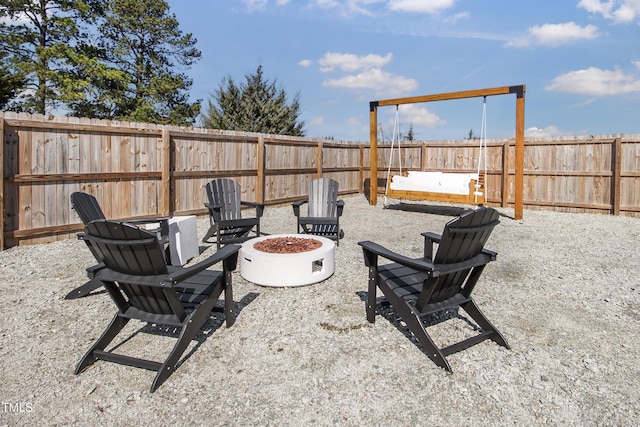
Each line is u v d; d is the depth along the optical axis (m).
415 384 2.06
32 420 1.77
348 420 1.79
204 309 2.36
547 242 5.39
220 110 17.05
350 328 2.70
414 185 7.77
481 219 2.21
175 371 2.17
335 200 5.77
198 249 4.63
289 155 8.76
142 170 6.01
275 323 2.77
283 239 4.16
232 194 5.42
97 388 2.02
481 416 1.83
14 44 12.28
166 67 16.67
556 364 2.28
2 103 12.16
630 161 7.47
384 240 5.49
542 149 8.32
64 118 5.05
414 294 2.44
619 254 4.77
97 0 14.41
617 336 2.64
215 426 1.75
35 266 4.02
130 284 2.17
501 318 2.91
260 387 2.03
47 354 2.35
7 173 4.55
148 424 1.76
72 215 5.19
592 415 1.84
